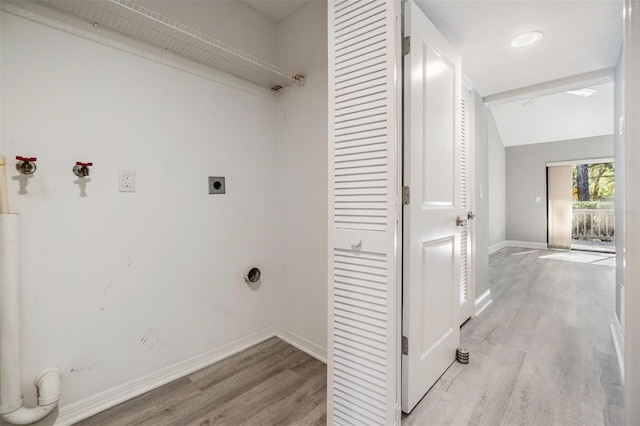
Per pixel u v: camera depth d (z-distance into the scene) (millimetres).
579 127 5441
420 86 1436
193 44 1648
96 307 1469
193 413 1456
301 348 2107
